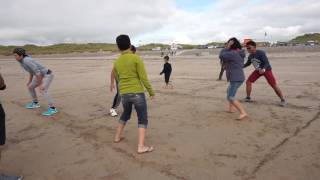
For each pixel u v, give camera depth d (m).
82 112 8.35
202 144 5.50
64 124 7.18
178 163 4.71
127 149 5.38
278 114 7.38
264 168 4.44
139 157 5.00
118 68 5.09
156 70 22.33
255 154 4.96
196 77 16.11
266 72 8.06
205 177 4.21
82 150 5.42
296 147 5.20
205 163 4.68
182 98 9.88
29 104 9.41
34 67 7.71
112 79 7.26
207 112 7.84
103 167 4.67
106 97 10.62
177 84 13.46
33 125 7.17
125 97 5.12
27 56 7.71
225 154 5.00
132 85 5.03
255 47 8.05
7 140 6.10
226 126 6.54
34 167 4.75
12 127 7.04
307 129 6.14
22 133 6.56
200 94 10.51
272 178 4.13
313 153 4.92
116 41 5.11
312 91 10.36
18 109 8.99
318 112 7.44
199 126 6.62
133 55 4.99
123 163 4.79
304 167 4.43
